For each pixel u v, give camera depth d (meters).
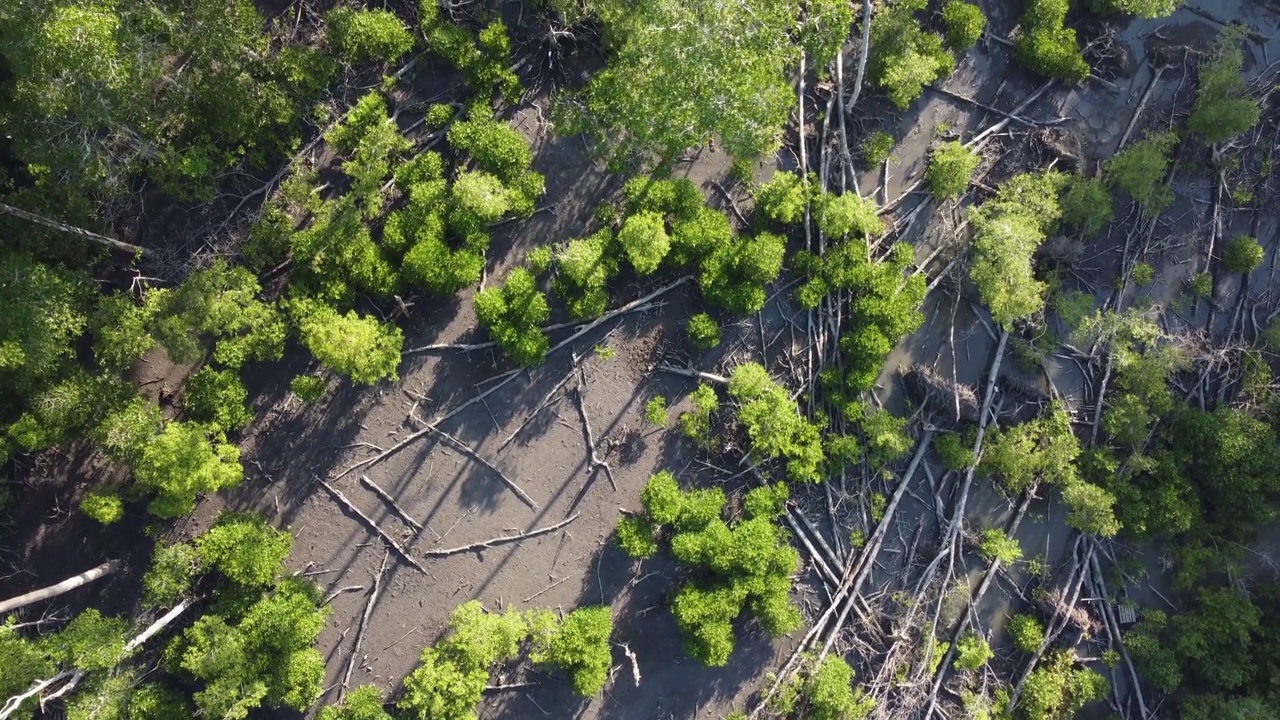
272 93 18.22
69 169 16.92
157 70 16.34
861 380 19.97
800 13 20.00
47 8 14.72
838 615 20.59
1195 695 20.81
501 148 18.84
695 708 20.61
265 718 19.62
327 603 19.94
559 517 20.44
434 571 20.23
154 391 19.50
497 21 19.33
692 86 16.98
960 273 21.00
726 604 19.28
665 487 19.45
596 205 20.31
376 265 18.88
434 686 18.70
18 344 16.05
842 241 20.36
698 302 20.41
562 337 20.14
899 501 21.03
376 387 20.03
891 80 19.86
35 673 16.34
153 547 19.58
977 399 21.03
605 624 19.47
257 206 19.48
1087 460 20.84
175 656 18.47
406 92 19.81
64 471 19.39
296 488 19.97
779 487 19.92
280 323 18.72
